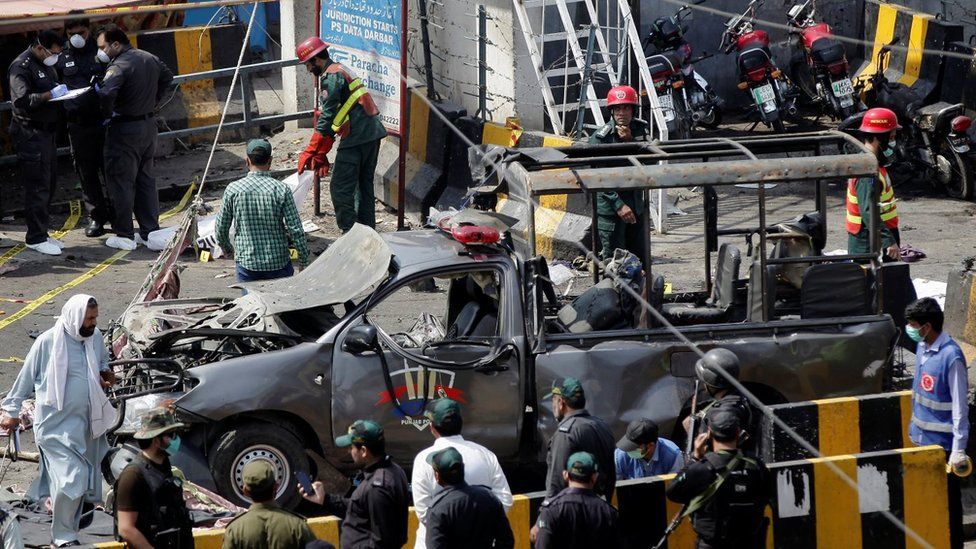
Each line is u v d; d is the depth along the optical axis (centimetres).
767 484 1563
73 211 3666
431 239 2030
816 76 4041
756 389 1991
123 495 1427
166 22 4153
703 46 4525
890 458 1745
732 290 2153
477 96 3653
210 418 1823
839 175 1966
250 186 2391
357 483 1605
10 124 3547
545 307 2142
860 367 1972
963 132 3553
